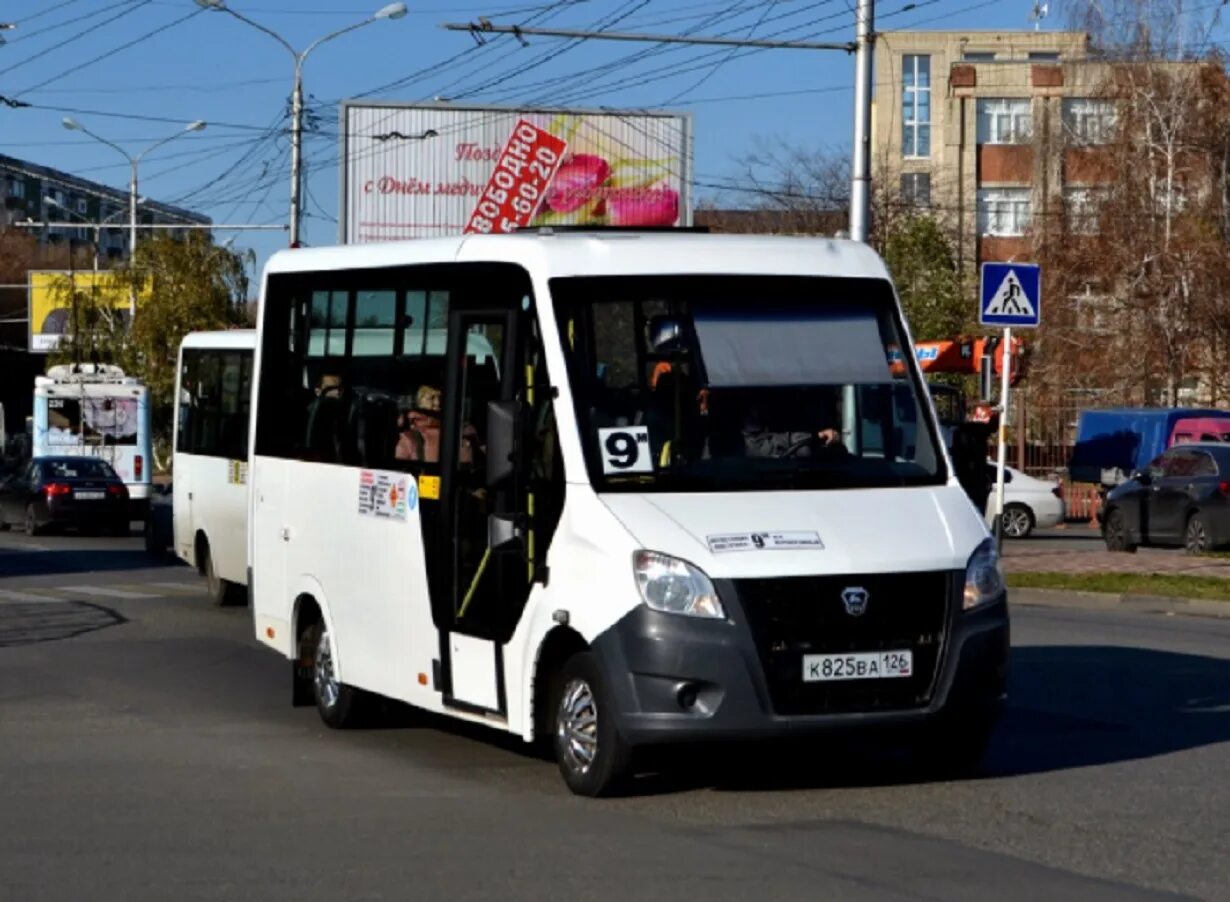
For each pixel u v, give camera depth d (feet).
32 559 97.30
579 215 135.64
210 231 186.91
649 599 28.43
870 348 32.30
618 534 29.04
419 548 34.94
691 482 30.14
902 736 29.50
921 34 245.65
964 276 183.11
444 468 33.96
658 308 31.45
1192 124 154.81
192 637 58.34
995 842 26.63
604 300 31.30
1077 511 137.18
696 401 30.94
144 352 184.03
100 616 65.16
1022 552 93.97
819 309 32.30
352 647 37.99
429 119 133.08
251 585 43.93
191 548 71.36
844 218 182.19
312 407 40.55
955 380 130.82
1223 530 87.51
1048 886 23.86
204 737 38.34
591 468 30.01
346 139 131.75
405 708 41.14
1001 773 32.48
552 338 30.94
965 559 29.73
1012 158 228.63
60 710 42.63
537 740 31.55
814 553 28.78
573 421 30.32
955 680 29.25
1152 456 130.62
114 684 47.29
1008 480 116.06
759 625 28.32
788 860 25.46
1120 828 27.63
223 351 67.77
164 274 183.83
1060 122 168.96
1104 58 158.92
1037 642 53.67
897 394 32.12
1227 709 40.16
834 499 30.30
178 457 72.84
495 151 134.41
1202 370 153.99
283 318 42.34
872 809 29.25
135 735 38.70
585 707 30.17
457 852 26.30
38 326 242.58
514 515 31.45
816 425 31.30
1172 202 155.12
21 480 123.54
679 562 28.45
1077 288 157.28
